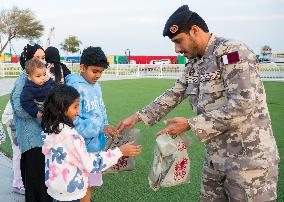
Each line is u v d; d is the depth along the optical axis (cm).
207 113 265
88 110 375
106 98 1427
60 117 302
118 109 1133
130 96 1499
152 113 336
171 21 270
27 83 381
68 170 305
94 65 376
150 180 295
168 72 3353
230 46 263
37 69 378
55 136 304
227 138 270
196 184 507
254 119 264
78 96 309
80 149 302
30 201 397
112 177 539
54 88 306
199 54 282
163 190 488
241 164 265
